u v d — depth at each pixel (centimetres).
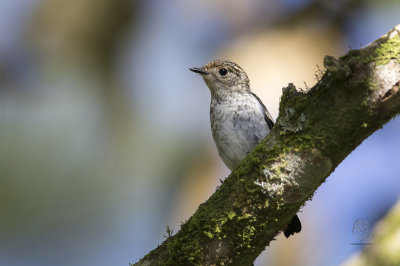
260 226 615
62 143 1381
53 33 1268
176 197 1116
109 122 1301
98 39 1249
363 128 568
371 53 550
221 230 618
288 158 592
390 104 554
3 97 1357
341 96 562
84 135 1371
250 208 610
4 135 1362
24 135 1370
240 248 624
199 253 629
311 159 584
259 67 1053
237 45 1107
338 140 574
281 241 1088
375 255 809
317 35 1105
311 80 1047
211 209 625
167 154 1232
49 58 1297
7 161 1348
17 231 1373
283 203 604
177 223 1083
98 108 1326
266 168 600
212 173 1102
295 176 593
